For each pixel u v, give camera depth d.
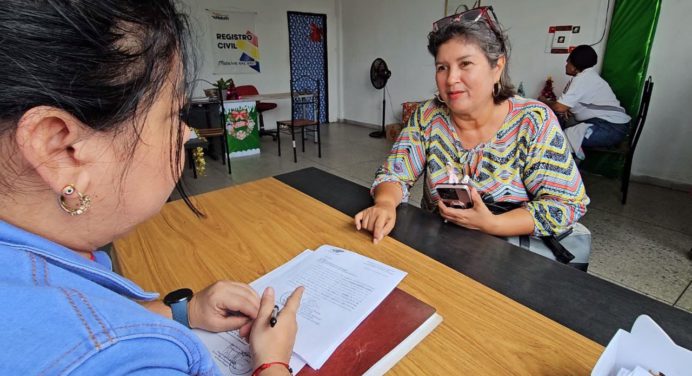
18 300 0.22
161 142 0.31
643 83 3.23
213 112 4.24
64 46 0.23
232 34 5.59
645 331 0.40
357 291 0.63
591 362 0.48
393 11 5.45
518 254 0.76
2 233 0.25
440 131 1.19
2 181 0.25
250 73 5.90
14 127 0.23
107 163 0.28
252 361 0.44
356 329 0.54
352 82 6.57
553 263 0.72
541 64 3.87
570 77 3.66
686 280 1.88
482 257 0.75
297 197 1.06
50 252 0.27
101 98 0.25
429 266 0.71
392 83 5.83
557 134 1.04
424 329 0.54
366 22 5.96
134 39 0.26
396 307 0.59
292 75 6.34
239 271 0.71
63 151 0.25
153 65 0.27
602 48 3.42
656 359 0.40
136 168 0.30
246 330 0.51
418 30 5.18
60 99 0.23
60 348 0.21
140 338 0.25
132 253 0.77
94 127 0.25
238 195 1.08
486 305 0.60
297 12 6.09
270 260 0.75
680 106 3.12
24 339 0.21
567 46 3.64
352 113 6.75
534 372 0.47
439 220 0.93
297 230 0.87
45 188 0.26
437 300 0.61
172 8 0.30
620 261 2.06
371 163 4.17
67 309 0.23
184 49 0.31
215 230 0.87
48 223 0.28
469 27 0.96
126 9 0.25
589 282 0.66
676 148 3.21
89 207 0.29
